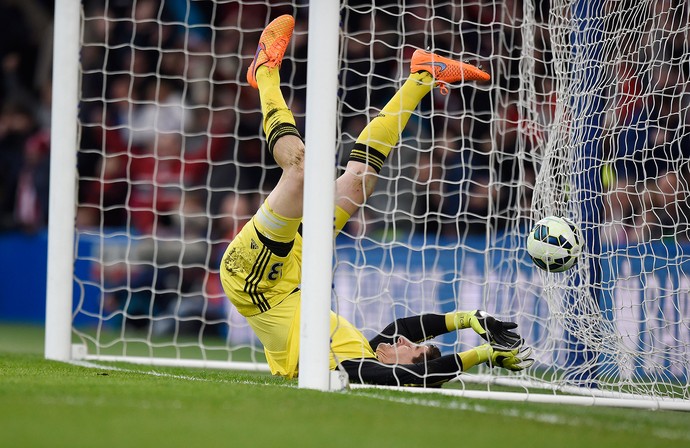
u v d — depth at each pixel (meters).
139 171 35.38
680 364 17.33
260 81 15.62
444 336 24.86
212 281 33.09
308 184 13.42
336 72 13.48
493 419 10.70
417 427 9.70
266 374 17.77
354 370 14.20
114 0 36.81
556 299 16.36
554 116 18.31
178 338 31.64
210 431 8.81
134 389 11.99
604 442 9.49
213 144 35.28
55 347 18.75
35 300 36.66
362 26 33.22
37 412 9.62
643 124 20.72
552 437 9.56
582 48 16.86
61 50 18.66
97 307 33.88
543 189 16.59
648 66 18.83
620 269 19.67
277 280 15.56
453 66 16.23
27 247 36.88
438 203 31.98
